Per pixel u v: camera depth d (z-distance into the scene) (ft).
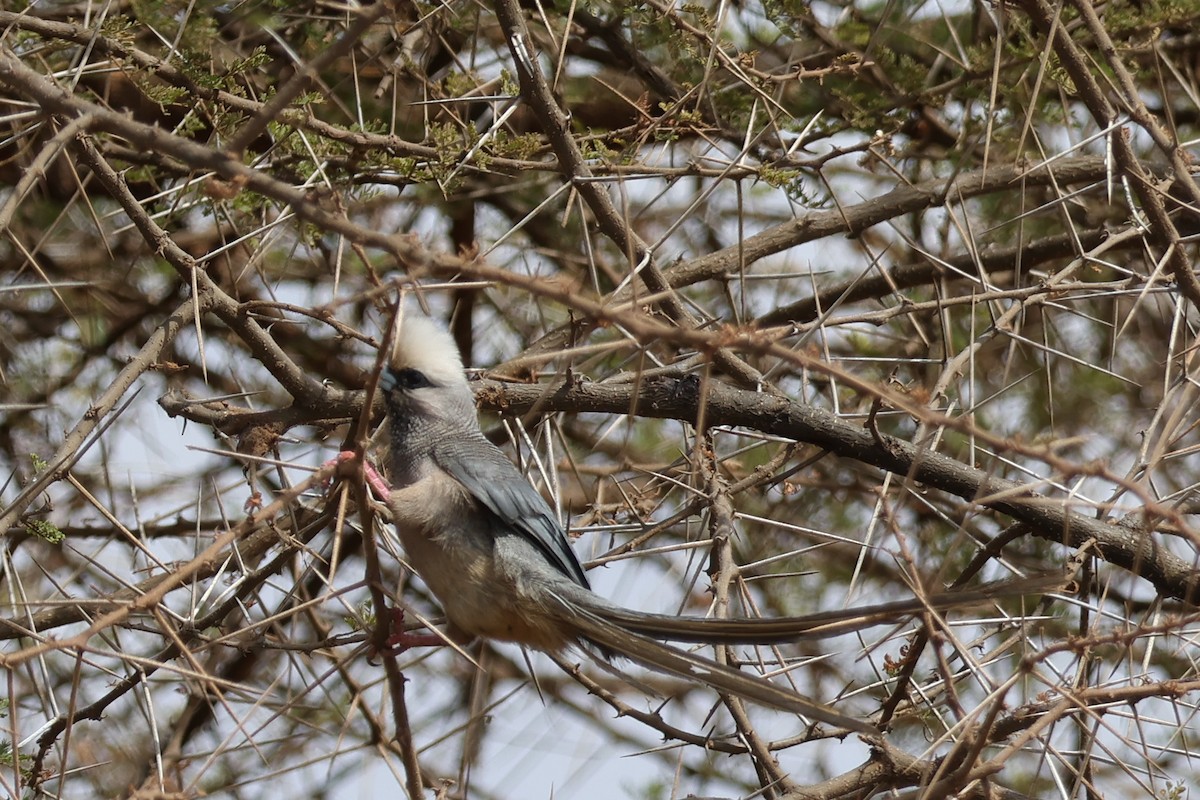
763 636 22.67
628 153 35.12
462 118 38.88
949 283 43.73
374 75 42.55
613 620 26.04
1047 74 33.45
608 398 33.22
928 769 24.41
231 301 30.96
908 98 37.04
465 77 37.19
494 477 28.43
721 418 33.71
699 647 33.35
